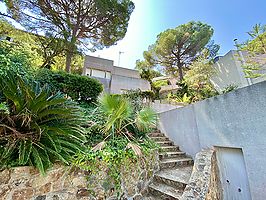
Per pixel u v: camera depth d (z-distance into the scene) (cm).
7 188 207
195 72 1107
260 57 724
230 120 367
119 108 370
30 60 485
